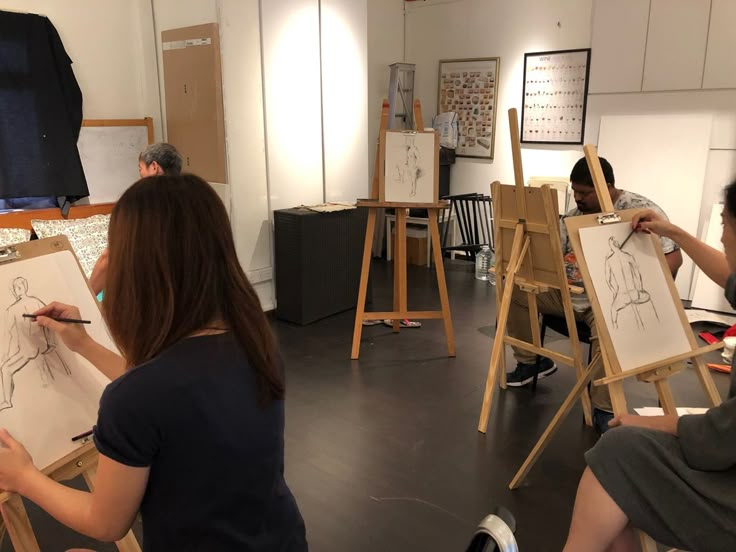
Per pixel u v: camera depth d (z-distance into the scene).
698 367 1.97
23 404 1.27
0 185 3.60
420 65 6.40
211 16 3.79
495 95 5.84
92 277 1.63
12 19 3.57
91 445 1.35
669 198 4.75
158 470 0.91
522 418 2.86
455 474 2.39
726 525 1.26
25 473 1.05
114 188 4.25
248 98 4.00
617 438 1.40
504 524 0.73
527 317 3.08
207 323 0.95
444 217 6.01
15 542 1.20
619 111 4.93
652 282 1.97
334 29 4.48
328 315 4.43
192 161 4.24
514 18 5.57
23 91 3.64
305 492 2.27
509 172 5.91
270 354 1.00
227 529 0.95
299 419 2.85
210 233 0.94
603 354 1.83
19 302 1.34
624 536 1.47
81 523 0.94
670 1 4.50
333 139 4.65
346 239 4.46
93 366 1.43
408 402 3.03
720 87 4.39
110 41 4.14
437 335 4.02
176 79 4.16
